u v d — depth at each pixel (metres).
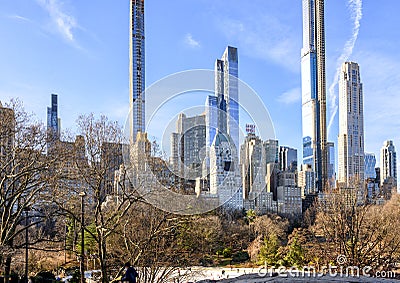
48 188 17.34
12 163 18.09
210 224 22.44
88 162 16.75
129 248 17.56
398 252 18.52
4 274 16.95
